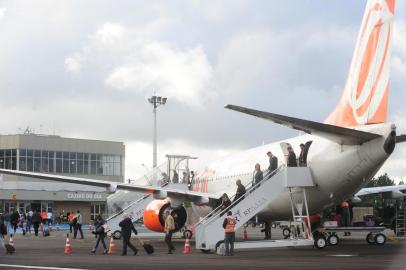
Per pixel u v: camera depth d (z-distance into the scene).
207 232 25.06
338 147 25.41
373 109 24.72
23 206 84.00
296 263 19.27
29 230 51.50
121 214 38.47
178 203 31.42
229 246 24.38
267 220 31.20
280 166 27.06
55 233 52.75
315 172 26.25
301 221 26.70
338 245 28.45
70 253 25.64
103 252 26.23
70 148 96.88
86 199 87.88
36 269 17.91
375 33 24.97
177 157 41.38
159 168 41.72
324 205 27.14
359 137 23.47
